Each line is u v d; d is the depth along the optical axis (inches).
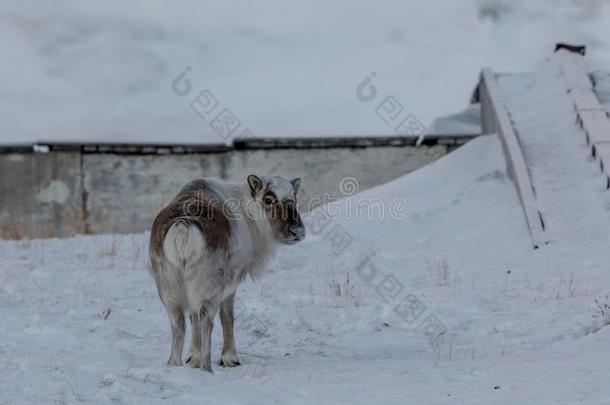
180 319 1428.4
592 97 3742.6
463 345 1760.6
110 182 4097.0
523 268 2511.1
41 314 1968.5
